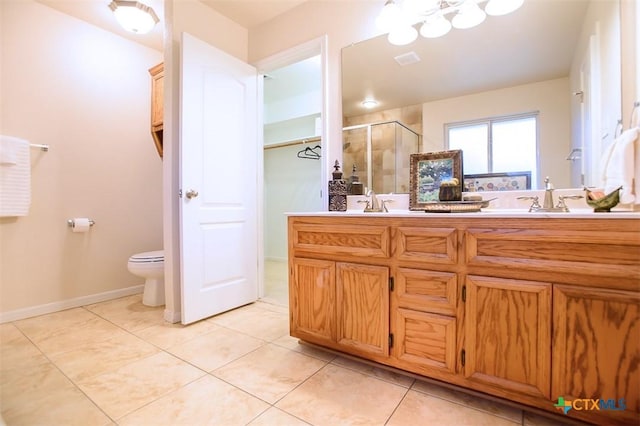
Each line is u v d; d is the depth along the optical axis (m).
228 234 2.39
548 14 1.60
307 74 3.57
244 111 2.54
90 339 1.90
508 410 1.22
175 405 1.25
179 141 2.12
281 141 4.65
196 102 2.15
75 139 2.61
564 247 1.05
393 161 2.02
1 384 1.41
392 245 1.41
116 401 1.28
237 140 2.47
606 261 0.99
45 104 2.44
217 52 2.31
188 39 2.10
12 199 2.19
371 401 1.28
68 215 2.56
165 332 2.00
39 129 2.41
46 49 2.45
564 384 1.05
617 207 1.38
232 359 1.64
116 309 2.50
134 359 1.64
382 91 2.05
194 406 1.25
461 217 1.23
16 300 2.29
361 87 2.12
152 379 1.44
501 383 1.16
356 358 1.57
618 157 1.22
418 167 1.92
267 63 2.60
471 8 1.66
